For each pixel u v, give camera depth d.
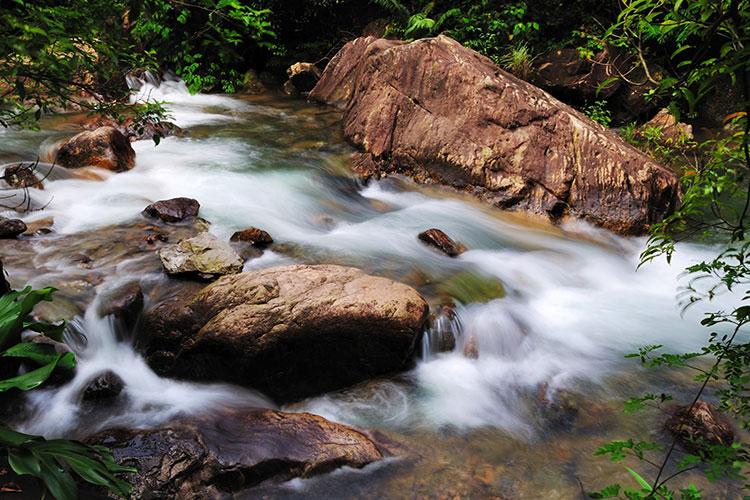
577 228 7.10
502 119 7.60
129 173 7.39
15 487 2.28
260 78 13.45
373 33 13.68
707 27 1.84
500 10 12.70
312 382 4.34
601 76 11.00
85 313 4.44
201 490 3.31
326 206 7.20
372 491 3.47
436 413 4.19
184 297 4.67
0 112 3.41
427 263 5.86
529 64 11.45
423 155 7.94
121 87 3.64
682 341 5.14
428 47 8.28
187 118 10.30
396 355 4.45
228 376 4.30
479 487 3.54
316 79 12.69
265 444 3.57
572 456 3.82
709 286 6.00
